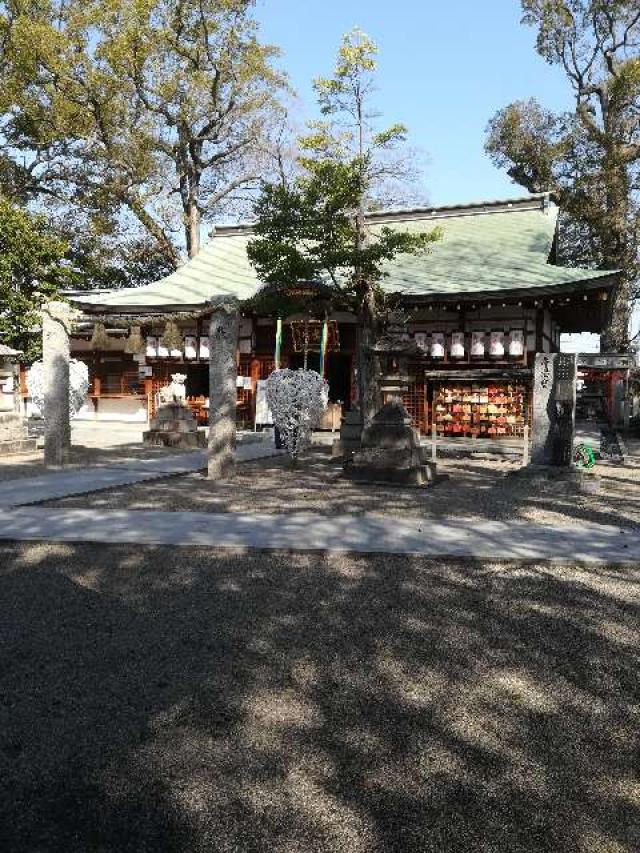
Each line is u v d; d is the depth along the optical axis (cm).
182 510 802
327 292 1593
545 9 2789
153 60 2580
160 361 2295
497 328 1892
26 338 1684
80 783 273
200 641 413
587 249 2997
